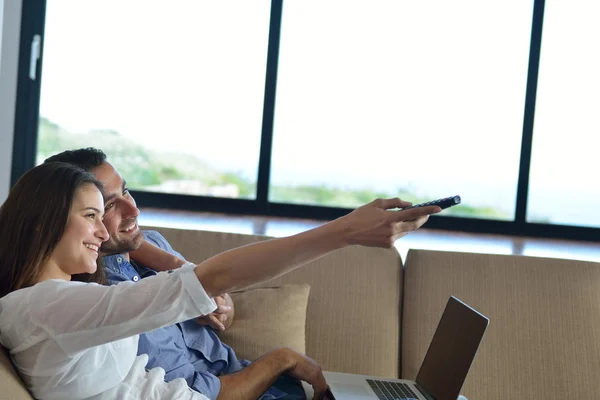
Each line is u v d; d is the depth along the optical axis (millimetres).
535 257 2242
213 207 5758
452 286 2193
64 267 1354
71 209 1334
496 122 5637
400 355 2168
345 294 2170
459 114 5660
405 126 5703
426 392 1900
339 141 5727
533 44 5527
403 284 2254
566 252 5062
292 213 5750
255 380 1784
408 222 1159
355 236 1154
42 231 1314
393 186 5746
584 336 2123
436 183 5719
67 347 1195
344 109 5719
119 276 1753
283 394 1881
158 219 5195
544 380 2078
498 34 5598
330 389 1864
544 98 5566
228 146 5734
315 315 2145
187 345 1842
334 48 5684
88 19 5633
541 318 2143
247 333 2021
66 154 1763
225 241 2254
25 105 5496
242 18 5668
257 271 1181
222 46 5680
